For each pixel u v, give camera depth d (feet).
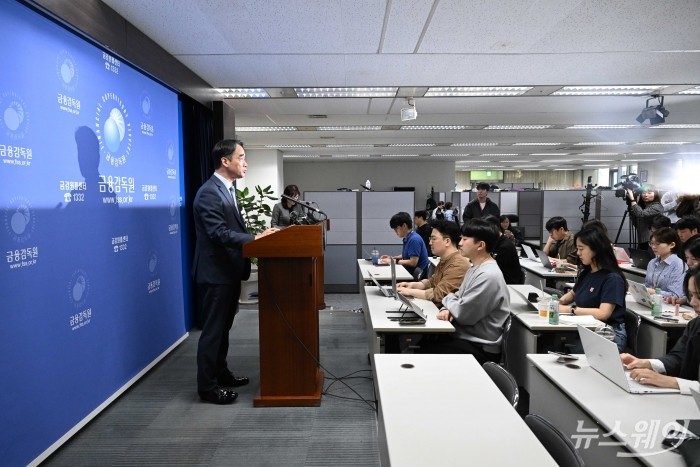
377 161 41.50
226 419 8.41
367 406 8.94
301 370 8.89
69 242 7.41
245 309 17.12
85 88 7.92
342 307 18.19
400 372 5.56
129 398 9.31
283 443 7.61
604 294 8.34
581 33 9.77
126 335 9.40
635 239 22.02
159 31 9.68
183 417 8.49
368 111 18.51
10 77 6.10
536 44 10.48
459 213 30.45
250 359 11.73
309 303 8.75
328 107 17.65
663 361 5.81
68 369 7.39
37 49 6.64
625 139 26.81
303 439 7.73
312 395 8.93
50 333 6.92
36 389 6.61
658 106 15.53
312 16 8.91
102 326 8.45
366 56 11.41
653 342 9.03
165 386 9.93
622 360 5.95
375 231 21.56
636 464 4.18
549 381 5.96
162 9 8.55
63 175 7.26
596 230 8.64
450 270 9.80
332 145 29.58
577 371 5.90
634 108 17.95
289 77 13.35
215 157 8.91
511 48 10.75
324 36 10.00
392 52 11.09
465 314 7.92
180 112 13.32
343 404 9.02
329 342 13.25
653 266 11.58
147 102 10.46
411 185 41.73
